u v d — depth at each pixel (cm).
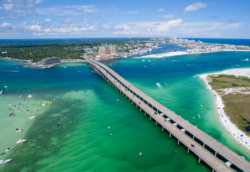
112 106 15400
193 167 8462
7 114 13688
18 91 19225
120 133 11200
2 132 11238
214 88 19650
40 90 19638
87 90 19825
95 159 8938
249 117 12900
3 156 9119
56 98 17200
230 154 8350
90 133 11181
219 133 11038
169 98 16950
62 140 10481
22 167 8456
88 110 14550
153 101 14875
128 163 8694
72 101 16450
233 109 14238
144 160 8900
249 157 8875
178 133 10500
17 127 11856
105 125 12181
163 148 9825
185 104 15512
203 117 13138
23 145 10006
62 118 13138
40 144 10106
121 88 19200
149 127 11988
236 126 11800
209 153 8781
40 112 14088
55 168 8394
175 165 8581
